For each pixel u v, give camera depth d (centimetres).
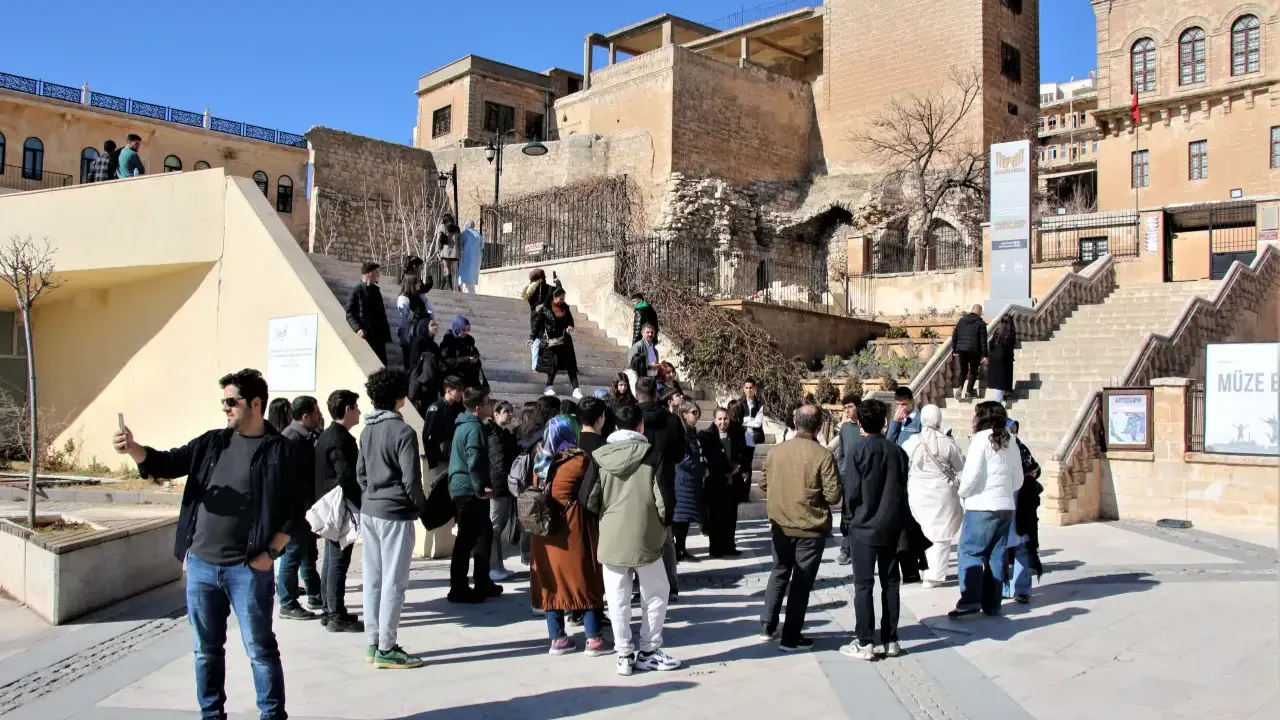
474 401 853
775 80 4644
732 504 1093
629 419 682
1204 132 3622
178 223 1541
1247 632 762
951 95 4284
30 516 963
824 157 4722
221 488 522
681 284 2106
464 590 862
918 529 715
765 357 1947
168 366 1600
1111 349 1934
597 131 4519
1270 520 1280
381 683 638
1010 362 1794
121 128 4319
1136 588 925
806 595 718
